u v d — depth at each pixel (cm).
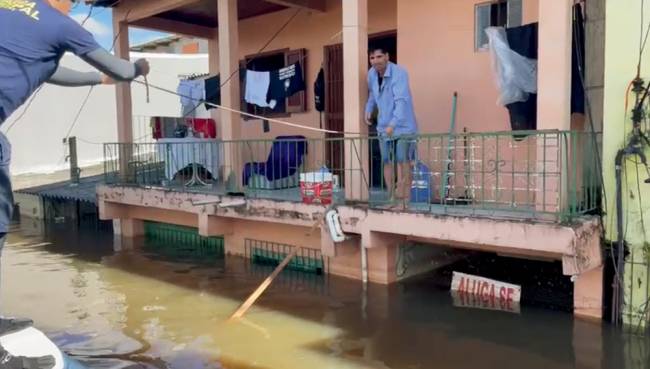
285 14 970
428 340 468
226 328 515
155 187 864
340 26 893
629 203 472
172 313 562
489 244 505
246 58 1040
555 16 499
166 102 1883
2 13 230
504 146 646
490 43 596
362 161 639
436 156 707
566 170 480
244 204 712
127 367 431
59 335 505
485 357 431
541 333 473
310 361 436
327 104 920
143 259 812
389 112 611
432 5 711
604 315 496
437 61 710
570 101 530
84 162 1825
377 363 427
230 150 819
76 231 1084
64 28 239
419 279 645
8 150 243
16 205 1320
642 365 408
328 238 614
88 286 672
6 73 228
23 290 660
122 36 980
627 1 468
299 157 826
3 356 239
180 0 870
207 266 756
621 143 477
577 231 459
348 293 604
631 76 469
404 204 577
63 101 1797
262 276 693
